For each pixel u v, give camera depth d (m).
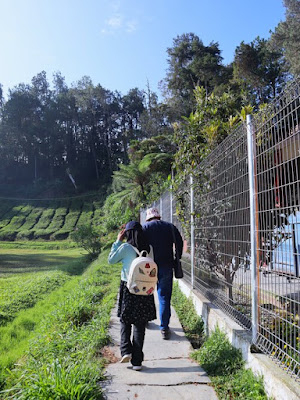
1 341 6.26
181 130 8.65
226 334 4.32
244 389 3.28
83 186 71.81
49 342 5.05
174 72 48.50
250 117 3.96
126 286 4.21
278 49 38.47
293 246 3.18
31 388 3.20
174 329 5.57
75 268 18.22
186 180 7.71
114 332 5.37
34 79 89.31
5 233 49.41
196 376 3.82
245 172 4.22
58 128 79.56
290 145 3.14
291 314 3.19
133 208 24.62
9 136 79.75
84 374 3.55
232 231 4.68
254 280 3.68
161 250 5.27
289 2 40.53
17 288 11.63
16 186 74.38
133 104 83.12
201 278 6.34
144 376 3.85
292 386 2.75
